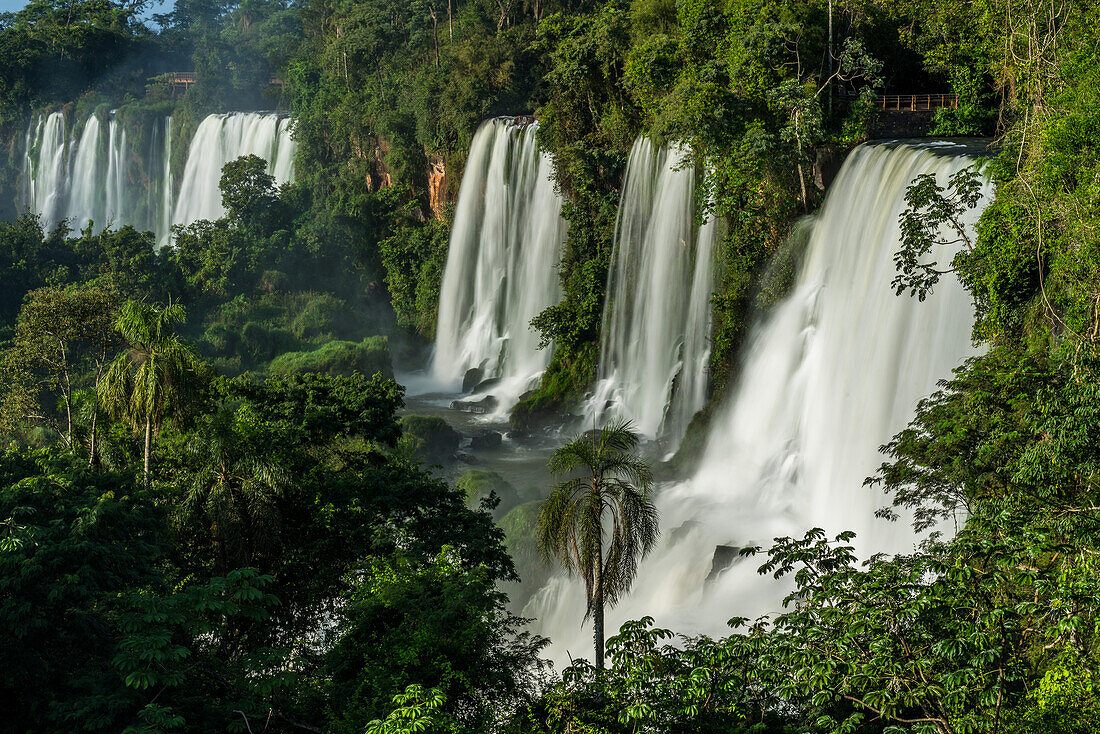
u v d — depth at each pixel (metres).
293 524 29.61
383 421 37.88
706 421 52.12
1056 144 31.66
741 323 53.06
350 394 37.94
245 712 19.39
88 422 37.03
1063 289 30.41
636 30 64.19
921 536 35.66
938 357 39.06
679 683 15.56
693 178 57.31
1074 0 39.50
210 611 21.09
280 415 36.38
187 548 28.75
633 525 26.70
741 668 15.68
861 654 14.52
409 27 100.62
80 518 21.64
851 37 55.44
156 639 17.59
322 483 31.19
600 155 66.50
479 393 73.50
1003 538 16.56
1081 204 29.73
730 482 48.56
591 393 63.84
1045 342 31.41
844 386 44.31
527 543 39.16
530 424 63.19
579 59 66.25
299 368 72.00
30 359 56.62
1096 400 20.94
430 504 31.69
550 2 93.81
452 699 20.92
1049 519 17.80
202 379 37.38
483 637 22.48
